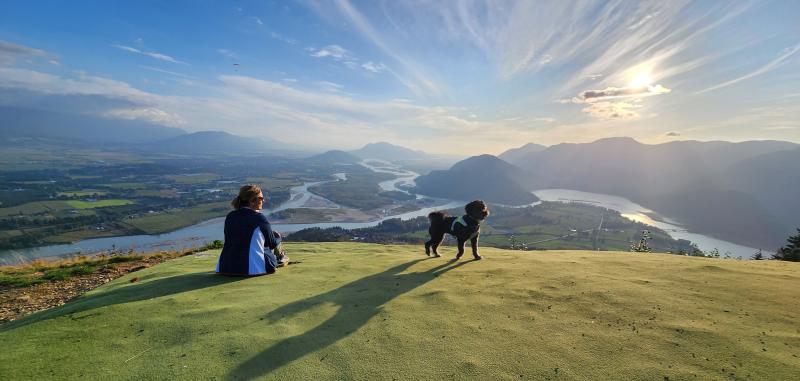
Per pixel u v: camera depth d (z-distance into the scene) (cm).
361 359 335
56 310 497
